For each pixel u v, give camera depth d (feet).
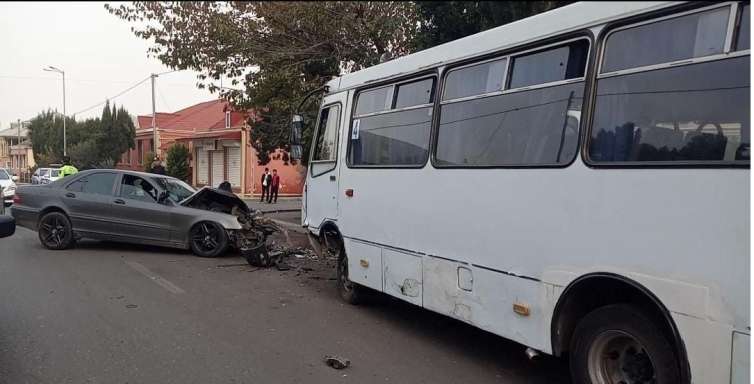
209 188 33.88
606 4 11.93
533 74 13.65
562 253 12.56
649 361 11.56
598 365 12.21
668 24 10.93
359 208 20.42
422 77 17.52
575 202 12.32
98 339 17.40
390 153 18.84
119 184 34.30
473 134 15.29
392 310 22.03
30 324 18.72
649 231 10.91
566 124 12.71
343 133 21.72
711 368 9.98
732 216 9.78
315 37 26.58
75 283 24.95
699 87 10.41
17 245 35.81
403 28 19.35
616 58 11.80
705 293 10.05
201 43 24.39
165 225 32.96
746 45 9.82
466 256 15.29
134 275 27.09
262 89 35.45
